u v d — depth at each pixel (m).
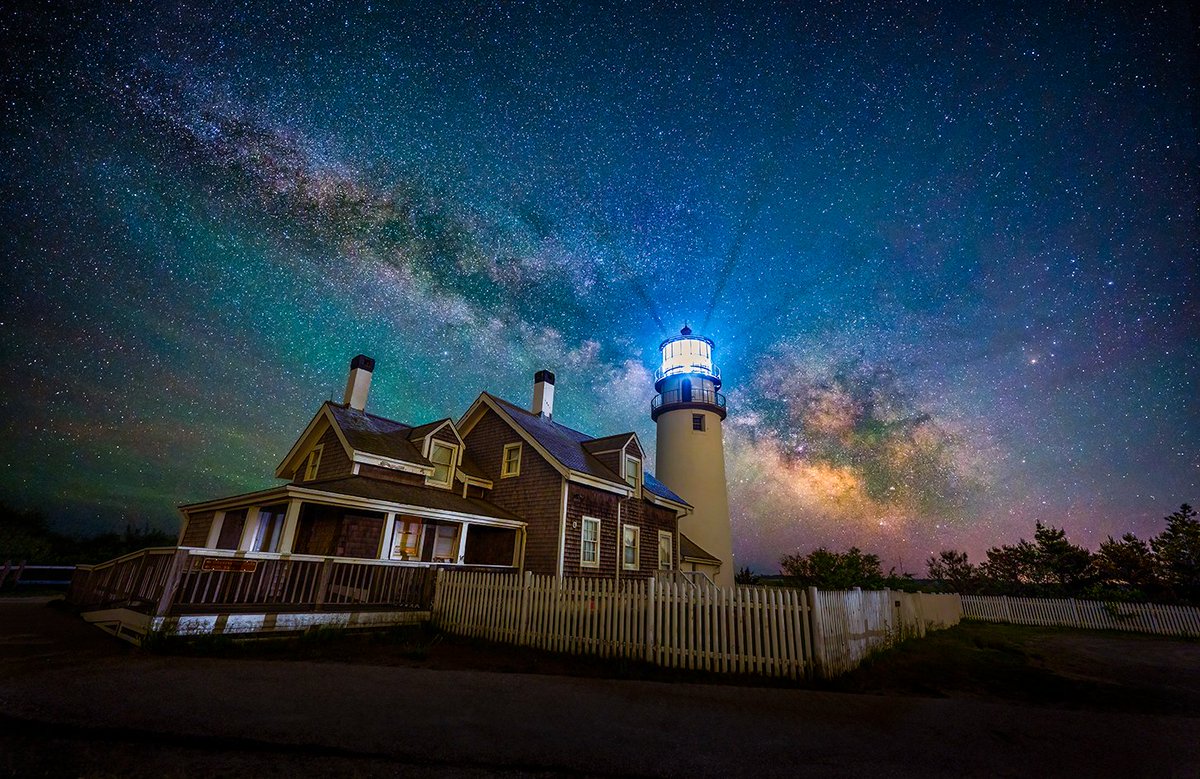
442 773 3.88
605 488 18.06
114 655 7.34
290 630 9.25
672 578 19.41
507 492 18.02
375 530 15.16
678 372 28.83
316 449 18.56
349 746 4.26
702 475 26.31
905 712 6.06
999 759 4.57
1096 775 4.28
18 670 6.13
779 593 8.34
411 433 19.06
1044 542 29.39
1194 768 4.46
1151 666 11.17
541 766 4.09
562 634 9.79
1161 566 25.22
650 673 8.09
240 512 17.03
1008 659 11.21
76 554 25.08
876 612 10.88
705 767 4.18
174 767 3.76
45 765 3.70
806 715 5.78
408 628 11.07
